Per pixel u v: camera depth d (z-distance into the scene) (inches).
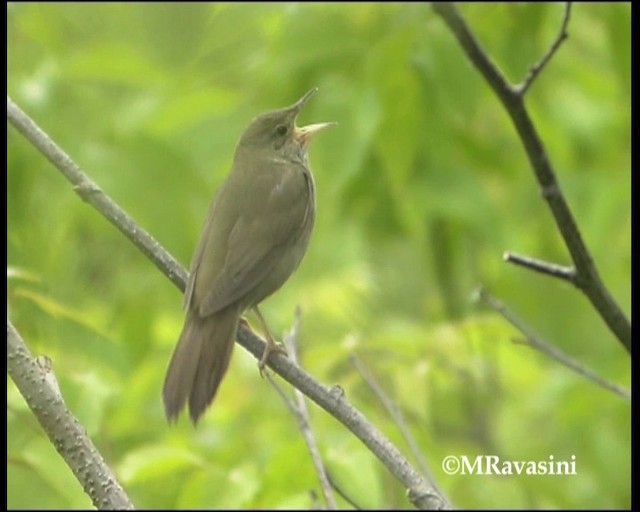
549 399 510.0
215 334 365.7
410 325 524.4
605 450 518.6
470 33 352.8
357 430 302.7
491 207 527.2
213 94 532.1
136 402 464.1
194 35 638.5
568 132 558.3
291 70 490.0
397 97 485.7
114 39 629.3
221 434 472.4
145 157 505.0
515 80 473.7
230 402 493.0
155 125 526.9
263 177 425.7
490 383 536.7
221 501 400.5
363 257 613.3
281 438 470.0
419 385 475.5
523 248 595.2
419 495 281.7
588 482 518.6
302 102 454.0
